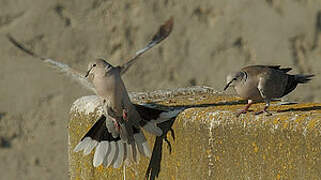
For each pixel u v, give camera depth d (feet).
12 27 49.03
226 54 48.42
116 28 48.85
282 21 48.03
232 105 27.61
